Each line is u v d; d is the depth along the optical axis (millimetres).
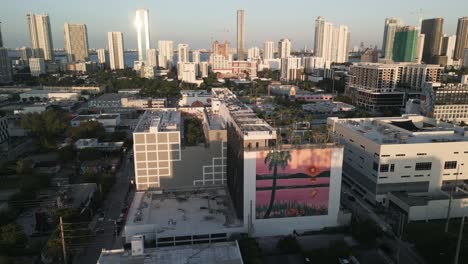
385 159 150625
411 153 151875
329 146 127688
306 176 127500
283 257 116875
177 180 155875
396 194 151750
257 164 123125
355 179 172625
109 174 175875
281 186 126750
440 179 157250
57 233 118750
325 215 132875
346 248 116250
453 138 166500
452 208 142125
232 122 142750
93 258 116938
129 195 165625
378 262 114000
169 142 151125
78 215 132500
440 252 110188
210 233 123875
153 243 124500
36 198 158500
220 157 156750
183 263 91688
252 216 127500
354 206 155250
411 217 138625
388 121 199625
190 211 137000
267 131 124000
